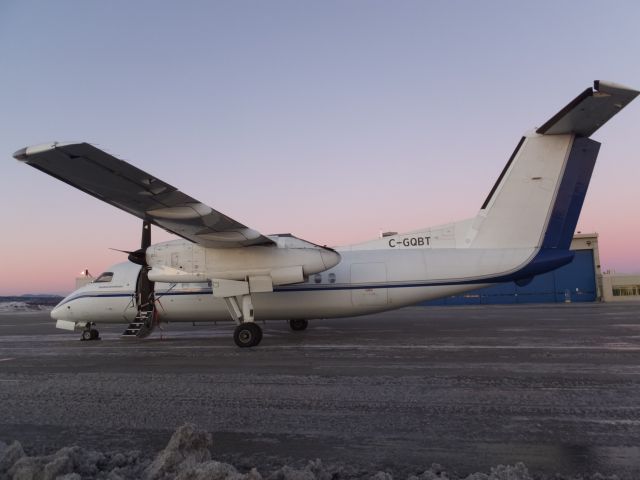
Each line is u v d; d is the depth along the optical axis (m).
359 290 12.07
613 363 7.59
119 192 8.72
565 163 11.09
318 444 4.23
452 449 4.03
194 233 10.66
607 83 7.88
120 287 13.52
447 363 7.87
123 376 7.54
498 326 14.46
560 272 32.75
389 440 4.29
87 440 4.48
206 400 5.87
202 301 13.02
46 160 7.36
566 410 5.04
